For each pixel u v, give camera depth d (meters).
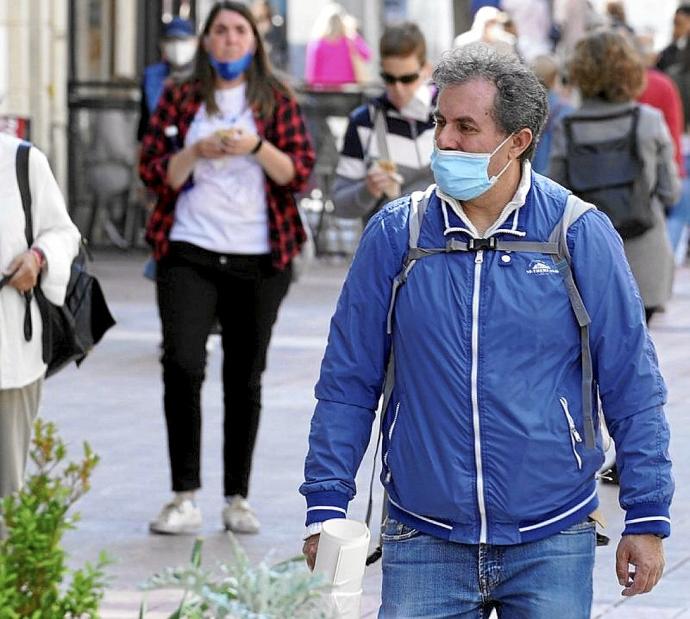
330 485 7.71
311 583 6.10
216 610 6.06
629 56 15.97
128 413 18.89
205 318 13.63
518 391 7.39
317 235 34.84
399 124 13.98
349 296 7.76
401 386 7.60
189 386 13.63
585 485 7.61
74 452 16.64
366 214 14.09
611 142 15.91
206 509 14.64
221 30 13.62
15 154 11.48
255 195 13.62
